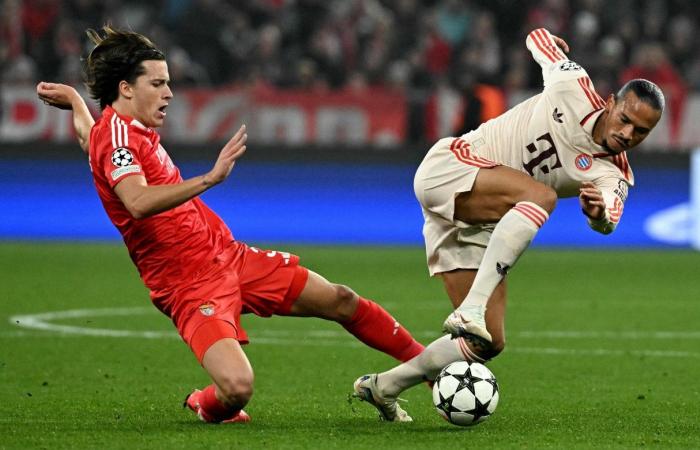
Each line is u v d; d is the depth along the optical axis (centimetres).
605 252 6688
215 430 2122
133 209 2053
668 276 5528
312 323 3984
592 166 2262
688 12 7931
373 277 5272
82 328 3728
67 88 2439
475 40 7412
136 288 4816
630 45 7600
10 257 5884
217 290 2172
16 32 7119
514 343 3538
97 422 2209
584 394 2664
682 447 2002
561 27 7638
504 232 2117
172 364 3059
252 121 6669
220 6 7519
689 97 6762
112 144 2109
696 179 6812
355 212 6781
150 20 7456
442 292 4794
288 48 7525
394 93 6744
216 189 6675
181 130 6581
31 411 2347
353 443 2002
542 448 1977
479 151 2345
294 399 2555
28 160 6662
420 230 6812
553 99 2269
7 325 3775
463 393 2136
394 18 7644
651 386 2784
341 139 6756
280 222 6731
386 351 2331
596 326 3922
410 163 6769
